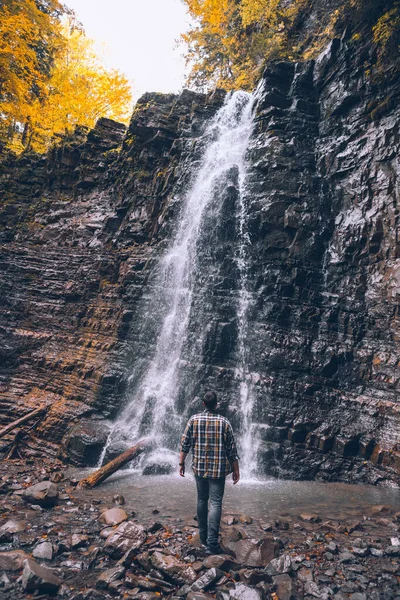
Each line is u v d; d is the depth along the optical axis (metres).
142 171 14.69
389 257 8.91
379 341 8.52
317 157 10.97
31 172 17.56
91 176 16.34
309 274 9.67
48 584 3.33
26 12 19.08
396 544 4.29
